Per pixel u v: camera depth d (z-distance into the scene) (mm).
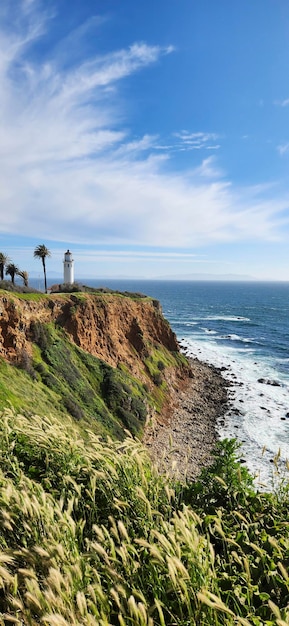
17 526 4984
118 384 44281
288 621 3596
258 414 48969
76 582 4047
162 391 52625
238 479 6973
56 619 3125
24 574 3840
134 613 3463
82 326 48531
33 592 3674
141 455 6980
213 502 6859
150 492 6051
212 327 130375
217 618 3744
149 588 4477
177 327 128750
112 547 4363
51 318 45969
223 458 7543
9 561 4285
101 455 6609
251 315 169000
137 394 46188
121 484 6219
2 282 48562
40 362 38781
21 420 8555
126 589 4117
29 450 8273
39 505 4840
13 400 27547
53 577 3699
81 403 38125
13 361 35562
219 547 5691
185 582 3967
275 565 4773
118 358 51250
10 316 37688
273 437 41438
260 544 5438
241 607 4402
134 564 4320
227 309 196875
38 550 4082
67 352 43750
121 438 37000
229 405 52531
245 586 4535
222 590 4516
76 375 41625
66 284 62594
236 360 80062
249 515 6180
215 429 44156
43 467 7699
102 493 6410
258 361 79438
